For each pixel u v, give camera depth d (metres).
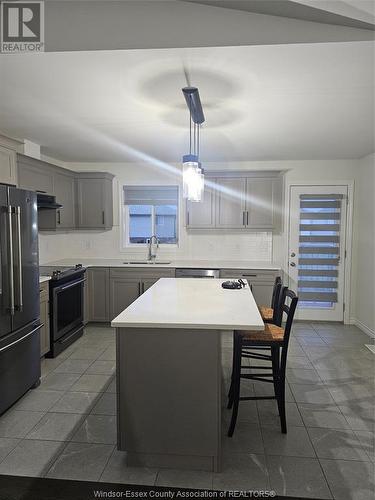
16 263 2.74
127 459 2.10
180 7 1.72
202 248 5.35
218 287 3.14
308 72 2.16
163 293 2.87
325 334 4.60
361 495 1.87
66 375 3.34
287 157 4.85
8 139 3.29
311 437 2.38
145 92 2.49
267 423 2.54
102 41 1.79
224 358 3.79
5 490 1.91
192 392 2.03
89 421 2.57
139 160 5.13
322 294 5.14
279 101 2.66
